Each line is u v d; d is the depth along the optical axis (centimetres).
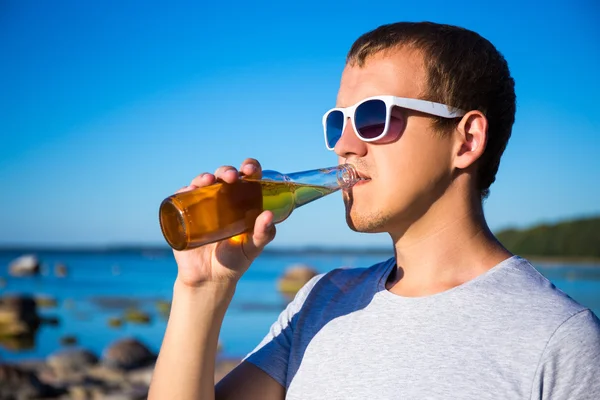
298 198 197
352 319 192
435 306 177
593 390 151
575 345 156
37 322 2173
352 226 197
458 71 192
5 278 4934
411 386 167
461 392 160
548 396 154
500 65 204
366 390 174
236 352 1511
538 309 165
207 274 188
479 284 177
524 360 158
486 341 165
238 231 183
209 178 178
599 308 2092
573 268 5297
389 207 189
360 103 193
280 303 2744
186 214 169
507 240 6900
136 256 12362
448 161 192
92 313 2547
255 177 186
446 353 168
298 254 13875
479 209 197
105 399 1089
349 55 209
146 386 1206
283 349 206
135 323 2252
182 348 187
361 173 194
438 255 190
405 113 190
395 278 203
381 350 179
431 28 198
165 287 3962
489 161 199
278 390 201
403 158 188
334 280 215
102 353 1617
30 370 1300
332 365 186
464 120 192
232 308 2550
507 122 204
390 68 194
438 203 191
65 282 4466
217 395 199
